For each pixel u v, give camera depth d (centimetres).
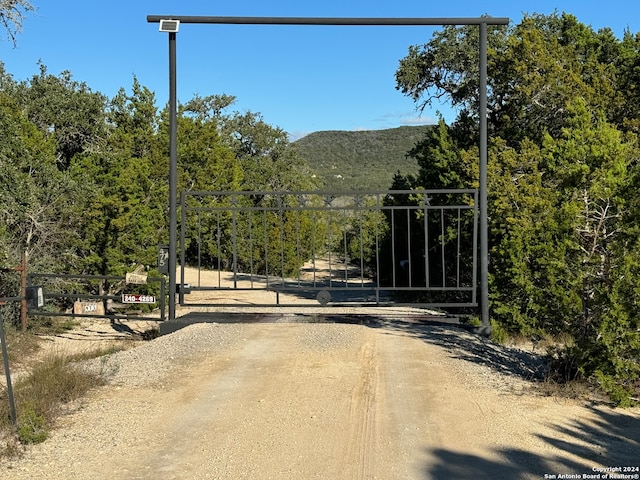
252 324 1070
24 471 451
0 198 1355
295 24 1012
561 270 693
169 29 1002
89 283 1602
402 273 2127
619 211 674
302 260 3616
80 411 599
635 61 1525
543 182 1288
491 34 1992
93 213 1580
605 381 627
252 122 5319
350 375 729
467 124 1791
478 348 890
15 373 876
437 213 1706
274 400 632
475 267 1047
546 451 493
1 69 2864
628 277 631
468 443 512
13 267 1243
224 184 3203
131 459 478
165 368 772
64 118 2808
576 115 957
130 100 2811
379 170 12788
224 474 451
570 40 1741
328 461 475
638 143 1253
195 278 2622
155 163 2625
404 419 571
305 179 5541
